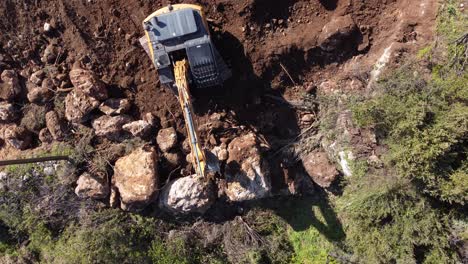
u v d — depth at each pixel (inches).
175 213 462.0
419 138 343.3
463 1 362.6
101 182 445.7
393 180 368.5
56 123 444.8
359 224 408.8
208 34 364.5
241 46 412.8
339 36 393.1
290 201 460.4
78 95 428.1
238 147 422.6
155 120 442.6
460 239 363.6
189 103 357.1
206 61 369.7
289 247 472.4
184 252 474.6
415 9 380.5
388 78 371.6
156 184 434.0
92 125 443.8
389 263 396.8
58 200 462.3
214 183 446.6
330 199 446.6
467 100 339.9
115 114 436.5
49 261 469.7
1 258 484.4
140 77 435.8
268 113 437.1
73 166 447.2
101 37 428.5
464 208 363.6
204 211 457.4
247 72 418.3
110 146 449.4
